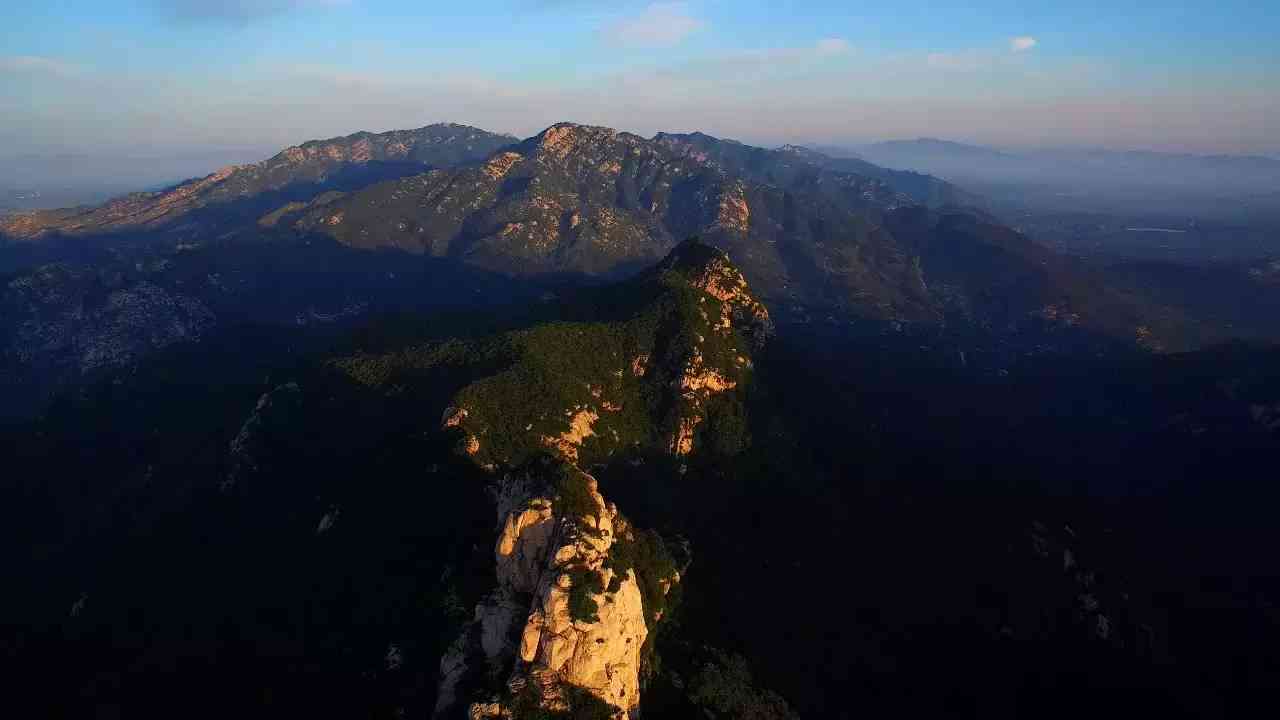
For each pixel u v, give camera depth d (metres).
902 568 181.88
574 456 177.62
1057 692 154.50
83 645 154.38
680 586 145.12
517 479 127.19
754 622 153.12
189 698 130.12
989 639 165.62
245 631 138.25
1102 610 174.25
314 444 183.00
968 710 149.25
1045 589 178.12
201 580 158.25
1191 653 171.12
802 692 140.25
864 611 168.25
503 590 113.31
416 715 106.19
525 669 102.38
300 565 146.50
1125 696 154.50
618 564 113.19
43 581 182.75
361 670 116.75
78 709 137.38
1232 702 159.75
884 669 154.88
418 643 115.00
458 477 152.62
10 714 141.62
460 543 132.00
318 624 130.88
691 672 125.25
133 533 188.25
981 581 179.25
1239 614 189.50
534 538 114.62
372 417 185.38
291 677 123.25
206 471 196.50
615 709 102.31
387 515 148.00
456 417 168.75
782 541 183.62
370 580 133.50
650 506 176.38
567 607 102.88
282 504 168.38
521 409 177.50
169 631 147.88
